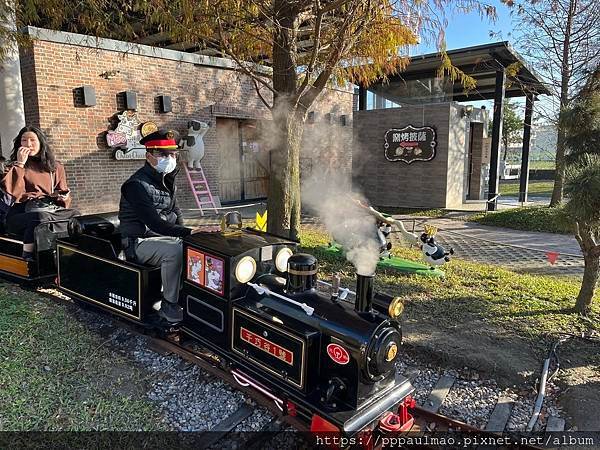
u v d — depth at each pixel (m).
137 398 3.13
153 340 3.74
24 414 2.85
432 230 5.95
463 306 4.79
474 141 15.79
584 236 4.39
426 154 13.19
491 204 12.61
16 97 7.41
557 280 6.12
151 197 3.63
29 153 4.76
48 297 4.66
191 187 10.98
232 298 2.96
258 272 3.09
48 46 8.73
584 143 4.68
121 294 3.76
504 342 3.99
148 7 4.83
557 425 3.06
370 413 2.49
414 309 4.69
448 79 13.59
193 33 5.07
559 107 9.59
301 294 2.82
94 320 4.21
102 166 9.72
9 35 5.91
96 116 9.52
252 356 2.86
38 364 3.39
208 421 2.96
